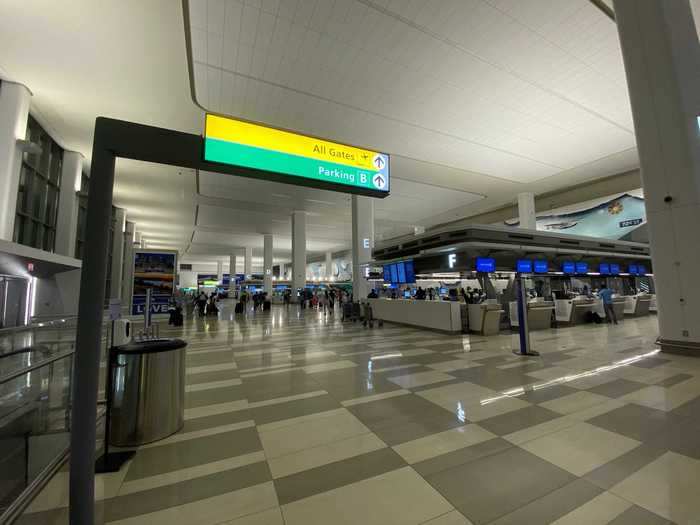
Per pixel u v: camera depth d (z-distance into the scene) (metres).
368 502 2.09
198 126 10.84
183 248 43.47
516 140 13.08
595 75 9.39
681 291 5.91
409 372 5.26
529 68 9.05
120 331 3.17
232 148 2.80
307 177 3.23
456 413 3.52
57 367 3.51
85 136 11.14
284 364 6.05
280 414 3.62
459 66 8.91
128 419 2.96
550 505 2.01
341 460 2.62
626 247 15.59
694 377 4.59
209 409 3.81
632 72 6.38
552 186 18.75
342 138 12.65
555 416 3.37
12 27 6.64
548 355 6.27
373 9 7.10
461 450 2.72
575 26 7.73
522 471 2.40
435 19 7.42
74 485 1.74
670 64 5.95
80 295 1.83
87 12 6.37
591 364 5.48
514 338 8.42
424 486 2.24
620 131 12.47
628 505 1.99
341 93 9.88
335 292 28.77
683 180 5.86
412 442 2.89
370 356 6.63
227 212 23.67
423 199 21.23
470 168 15.91
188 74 8.27
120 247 20.80
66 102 9.28
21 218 9.87
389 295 15.92
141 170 14.80
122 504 2.11
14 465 3.38
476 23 7.56
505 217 24.77
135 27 6.74
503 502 2.06
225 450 2.82
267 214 24.77
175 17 6.55
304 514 1.98
